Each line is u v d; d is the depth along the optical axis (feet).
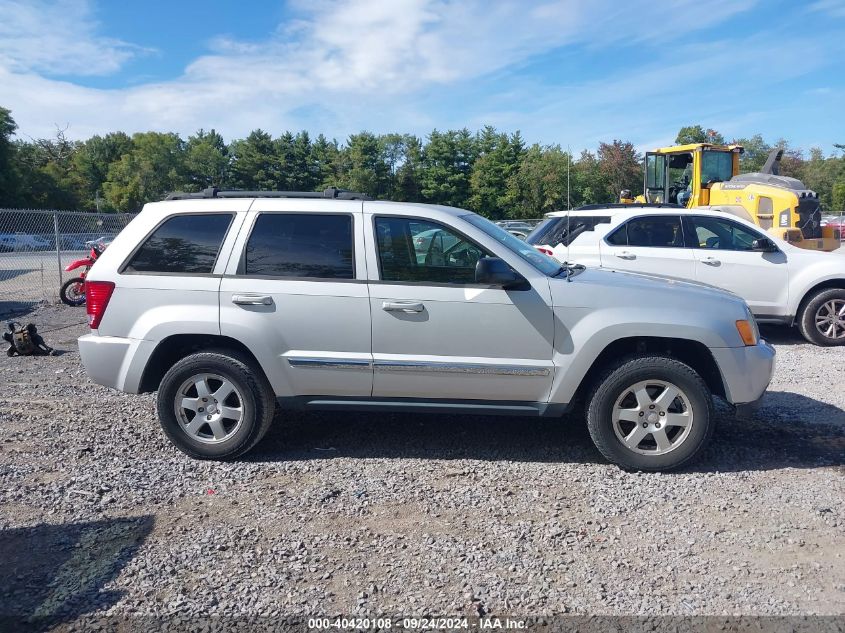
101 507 13.87
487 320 15.56
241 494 14.47
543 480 15.12
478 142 212.84
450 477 15.31
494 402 15.97
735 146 47.16
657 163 51.21
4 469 15.88
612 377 15.31
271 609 10.30
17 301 46.44
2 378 24.94
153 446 17.44
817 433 17.99
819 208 38.50
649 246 30.58
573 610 10.25
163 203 16.96
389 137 224.74
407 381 15.84
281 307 15.87
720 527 12.80
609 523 13.02
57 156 326.44
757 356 15.70
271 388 16.33
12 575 11.31
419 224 16.16
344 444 17.52
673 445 15.37
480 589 10.80
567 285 15.66
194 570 11.43
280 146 238.89
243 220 16.42
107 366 16.30
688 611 10.18
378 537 12.52
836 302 29.63
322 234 16.26
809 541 12.24
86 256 56.85
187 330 15.97
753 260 29.81
